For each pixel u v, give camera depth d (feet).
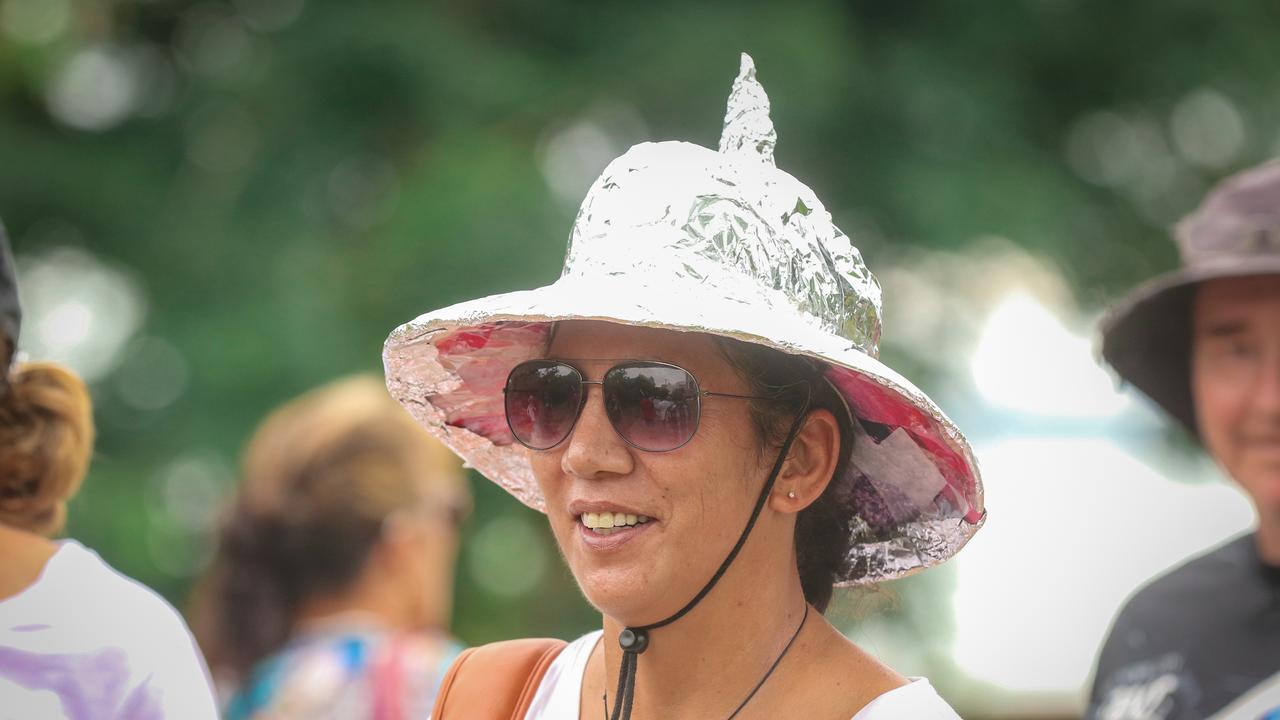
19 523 21.61
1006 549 60.95
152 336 59.26
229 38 64.90
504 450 20.59
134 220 62.69
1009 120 62.18
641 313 15.65
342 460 29.60
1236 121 64.03
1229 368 25.45
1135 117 66.33
